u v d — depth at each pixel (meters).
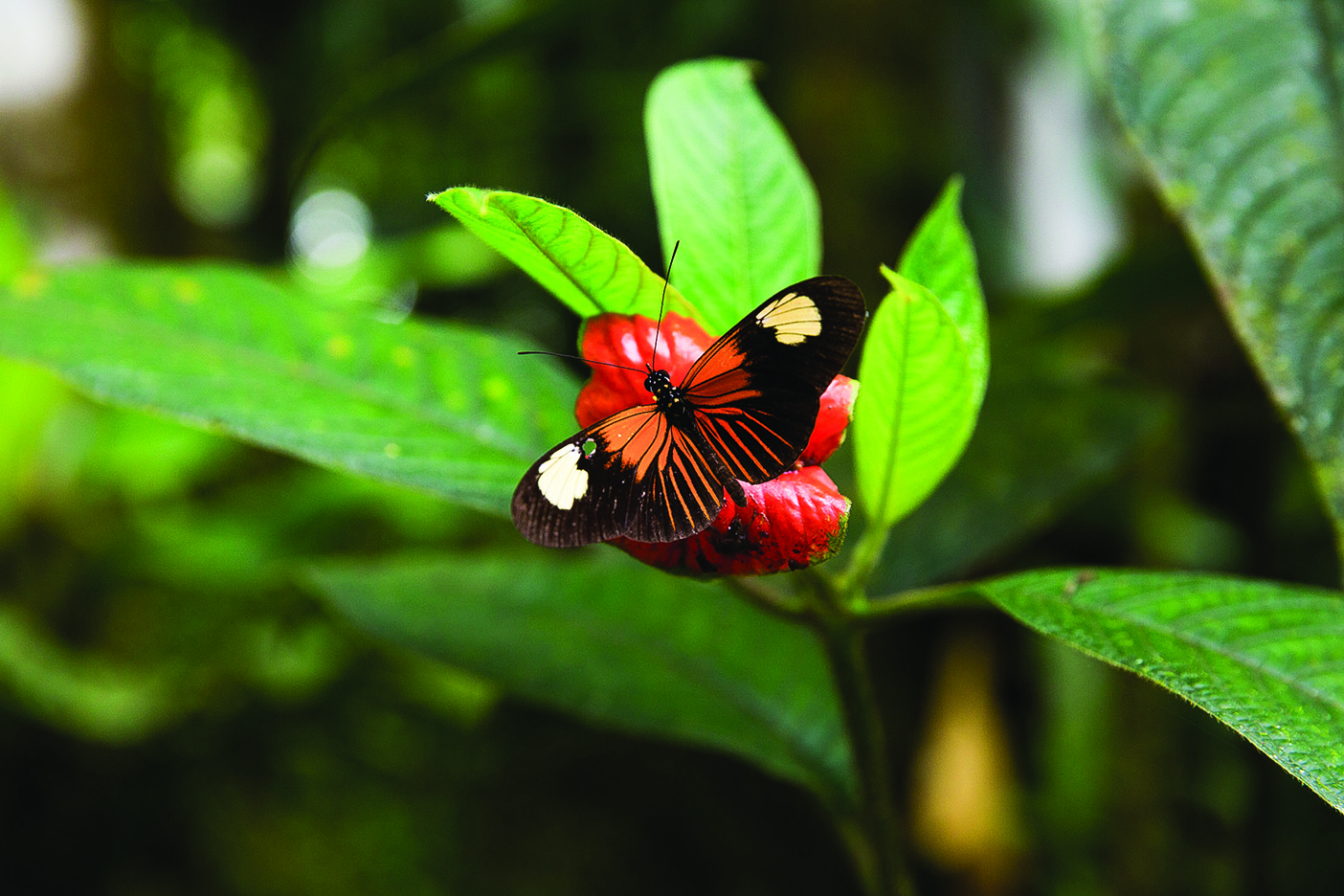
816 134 1.21
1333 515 0.53
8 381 1.03
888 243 1.19
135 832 1.07
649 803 1.08
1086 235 1.10
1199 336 0.85
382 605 0.68
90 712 1.02
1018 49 1.13
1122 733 0.81
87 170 1.18
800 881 0.96
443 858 1.12
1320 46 0.57
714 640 0.66
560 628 0.67
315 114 1.69
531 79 1.56
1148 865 0.80
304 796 1.11
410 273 1.33
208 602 1.11
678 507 0.51
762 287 0.56
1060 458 0.67
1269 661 0.52
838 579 0.56
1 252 1.02
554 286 0.54
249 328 0.62
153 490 1.17
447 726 1.09
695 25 1.45
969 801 0.93
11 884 1.02
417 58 0.82
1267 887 0.72
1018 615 0.53
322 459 0.58
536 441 0.61
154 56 1.71
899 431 0.54
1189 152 0.57
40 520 1.11
